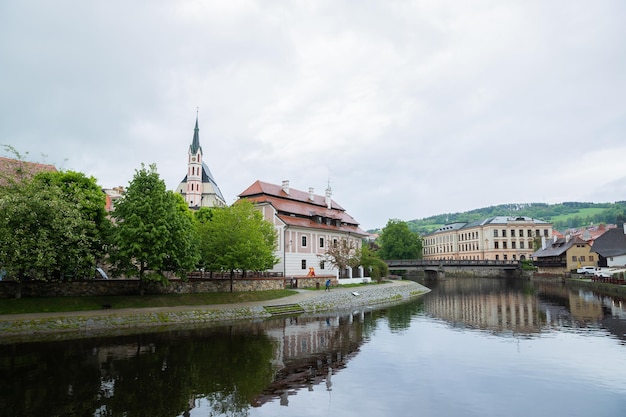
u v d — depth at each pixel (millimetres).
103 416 13766
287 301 42156
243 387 17047
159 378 17859
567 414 14742
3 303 29109
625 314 37312
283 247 54875
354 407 15195
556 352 23562
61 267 31516
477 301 51094
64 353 21766
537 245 122688
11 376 17812
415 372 19672
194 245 37844
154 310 32719
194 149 123500
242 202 49500
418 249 122562
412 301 52875
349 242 64062
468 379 18609
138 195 34406
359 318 37031
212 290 41625
